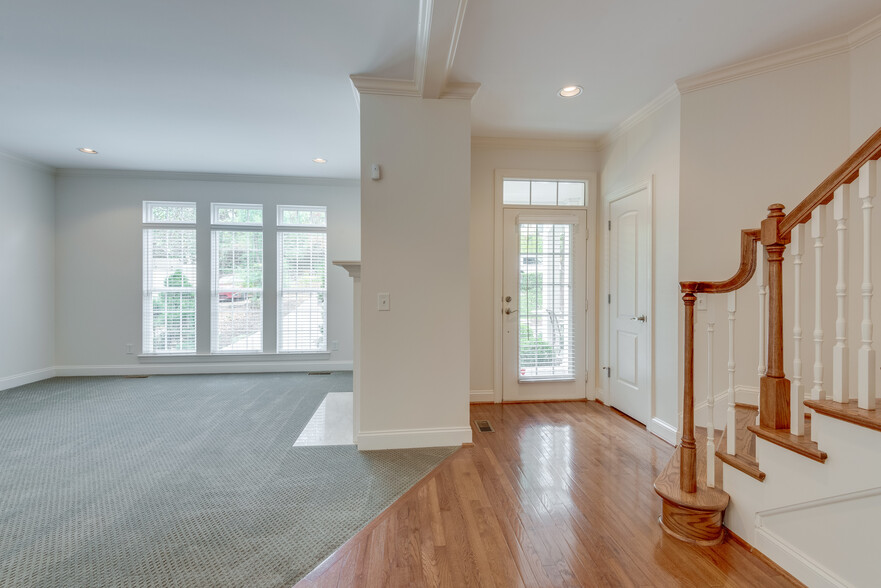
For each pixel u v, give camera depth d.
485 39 2.17
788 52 2.29
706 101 2.55
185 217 4.84
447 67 2.25
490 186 3.63
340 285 5.09
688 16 1.99
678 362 2.64
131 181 4.71
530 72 2.50
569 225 3.73
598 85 2.67
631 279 3.21
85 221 4.64
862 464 1.25
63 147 3.91
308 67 2.46
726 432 1.93
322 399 3.78
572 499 2.00
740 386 2.47
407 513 1.87
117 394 3.91
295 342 5.03
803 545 1.43
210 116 3.20
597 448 2.63
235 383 4.38
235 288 4.91
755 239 1.63
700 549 1.62
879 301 2.04
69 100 2.92
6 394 3.88
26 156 4.16
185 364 4.82
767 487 1.55
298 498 2.00
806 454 1.38
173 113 3.14
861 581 1.26
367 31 2.12
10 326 4.11
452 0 1.71
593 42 2.20
